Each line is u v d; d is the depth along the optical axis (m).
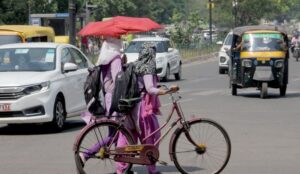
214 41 96.88
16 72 20.33
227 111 25.25
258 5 125.25
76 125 22.19
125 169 13.01
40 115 19.58
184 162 13.32
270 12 128.62
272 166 14.55
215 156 13.43
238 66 31.33
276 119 22.72
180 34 78.81
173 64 43.72
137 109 13.16
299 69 54.38
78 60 22.47
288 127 20.69
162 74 41.91
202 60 75.25
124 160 12.90
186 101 29.45
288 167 14.45
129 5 114.00
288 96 31.91
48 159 15.69
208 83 41.19
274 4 127.44
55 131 20.38
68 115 21.11
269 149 16.72
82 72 22.25
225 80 43.72
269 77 30.44
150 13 135.38
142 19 14.37
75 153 12.80
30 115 19.48
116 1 111.00
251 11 126.12
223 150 13.45
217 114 24.23
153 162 13.01
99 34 13.91
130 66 13.17
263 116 23.56
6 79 19.66
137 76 13.12
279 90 34.59
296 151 16.44
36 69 20.62
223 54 49.88
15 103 19.33
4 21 77.00
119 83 13.10
